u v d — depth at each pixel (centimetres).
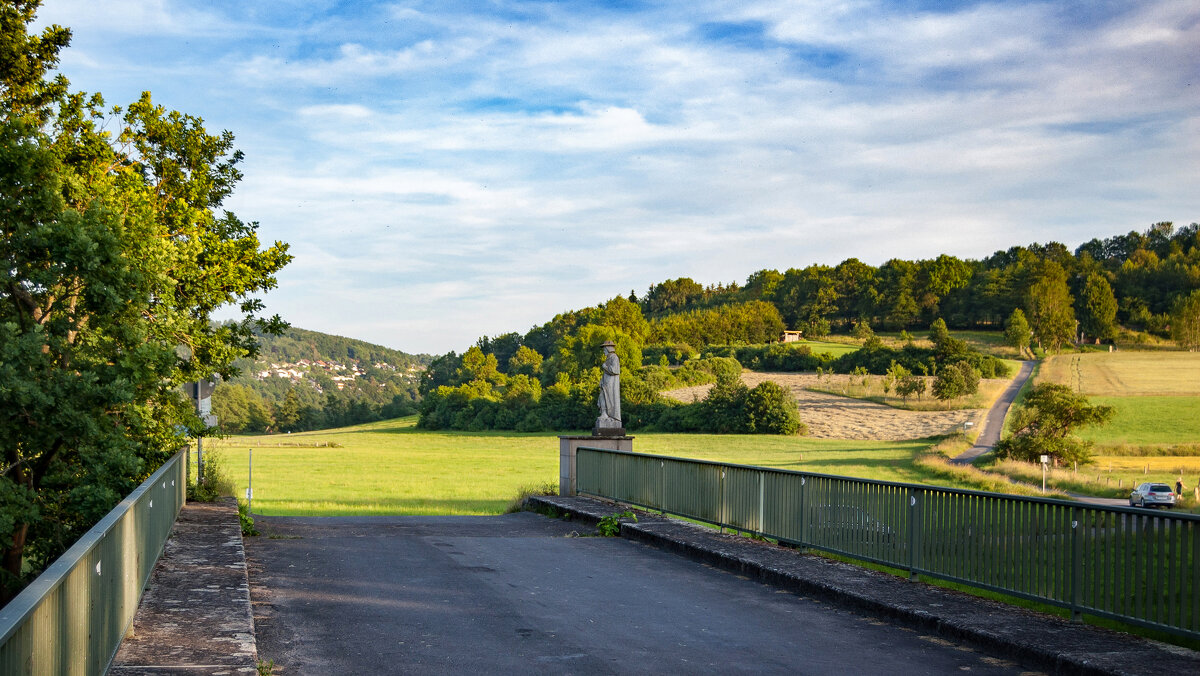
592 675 703
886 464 7719
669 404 12494
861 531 1167
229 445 12419
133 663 626
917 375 14788
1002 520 934
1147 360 15388
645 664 739
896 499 1103
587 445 2297
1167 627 743
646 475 1877
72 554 477
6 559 1906
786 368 16975
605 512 1844
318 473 7225
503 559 1349
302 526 1906
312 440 14025
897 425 10950
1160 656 714
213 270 2334
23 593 384
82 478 1825
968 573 980
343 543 1538
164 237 2148
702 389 14662
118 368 1814
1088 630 808
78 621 489
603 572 1228
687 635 848
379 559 1327
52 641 422
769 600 1030
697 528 1586
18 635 350
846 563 1191
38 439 1764
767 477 1405
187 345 2242
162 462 1934
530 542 1577
